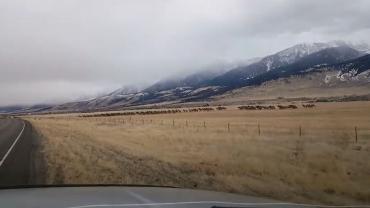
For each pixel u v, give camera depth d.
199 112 112.50
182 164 17.62
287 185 13.32
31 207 4.56
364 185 13.23
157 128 44.12
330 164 16.52
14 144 27.72
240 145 23.88
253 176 14.84
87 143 27.64
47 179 14.44
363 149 22.17
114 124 58.22
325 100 199.38
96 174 15.49
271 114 80.12
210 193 5.95
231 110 120.00
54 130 44.44
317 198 11.62
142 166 17.34
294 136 30.17
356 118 55.50
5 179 14.41
